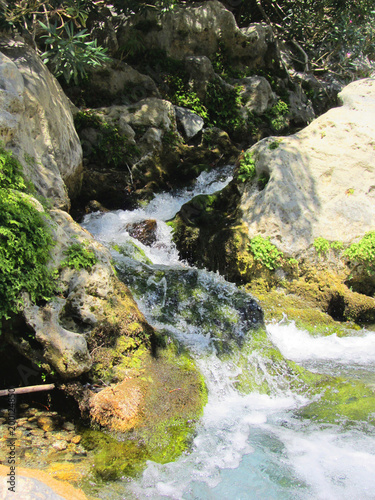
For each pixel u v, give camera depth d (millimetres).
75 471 3746
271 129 11492
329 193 7406
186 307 5867
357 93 8703
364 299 6918
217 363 5227
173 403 4578
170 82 10656
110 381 4637
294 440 4402
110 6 11328
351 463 4121
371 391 5184
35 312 4395
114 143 8852
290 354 6008
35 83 6250
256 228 7215
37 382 4621
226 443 4293
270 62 12125
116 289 5094
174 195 9234
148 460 3994
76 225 5301
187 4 11273
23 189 5242
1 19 6656
